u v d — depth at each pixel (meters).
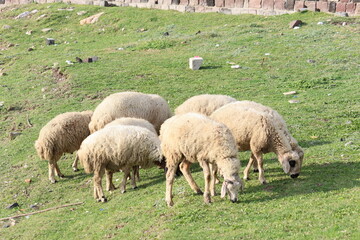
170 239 8.66
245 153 13.27
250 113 10.81
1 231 10.90
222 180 11.44
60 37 31.89
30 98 20.30
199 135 9.70
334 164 11.40
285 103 16.89
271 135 10.53
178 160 10.05
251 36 25.75
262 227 8.58
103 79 21.11
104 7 36.03
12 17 37.53
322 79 18.97
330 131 14.07
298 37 24.70
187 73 21.25
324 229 8.16
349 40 23.34
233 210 9.52
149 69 22.08
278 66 21.23
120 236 9.31
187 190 10.88
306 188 10.16
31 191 13.12
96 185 11.50
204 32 27.62
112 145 11.20
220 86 19.41
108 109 13.58
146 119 13.96
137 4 36.22
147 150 11.32
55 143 13.23
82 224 10.42
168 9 34.44
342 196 9.46
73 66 23.22
